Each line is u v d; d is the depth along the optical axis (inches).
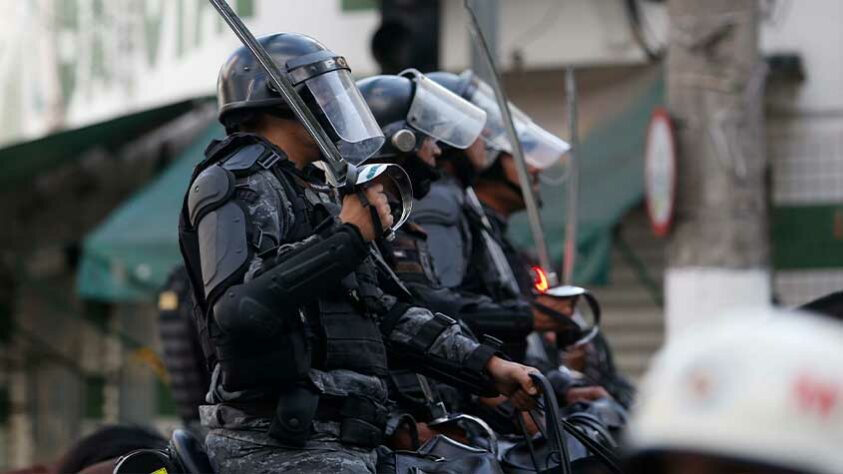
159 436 525.7
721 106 879.1
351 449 371.6
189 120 1411.2
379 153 471.2
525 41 1290.6
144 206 1221.1
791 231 1208.8
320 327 372.8
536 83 1293.1
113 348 1525.6
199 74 1332.4
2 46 1407.5
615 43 1270.9
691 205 884.0
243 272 355.3
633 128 1186.0
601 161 1163.9
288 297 347.6
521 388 409.1
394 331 415.2
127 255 1178.6
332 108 390.0
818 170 1211.9
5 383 1550.2
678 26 887.7
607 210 1117.7
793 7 1220.5
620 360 1294.3
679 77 888.3
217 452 372.2
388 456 394.3
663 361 134.3
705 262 882.8
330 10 1305.4
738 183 877.2
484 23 941.8
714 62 879.7
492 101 561.0
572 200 631.8
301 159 398.0
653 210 896.9
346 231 354.6
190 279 378.9
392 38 962.1
